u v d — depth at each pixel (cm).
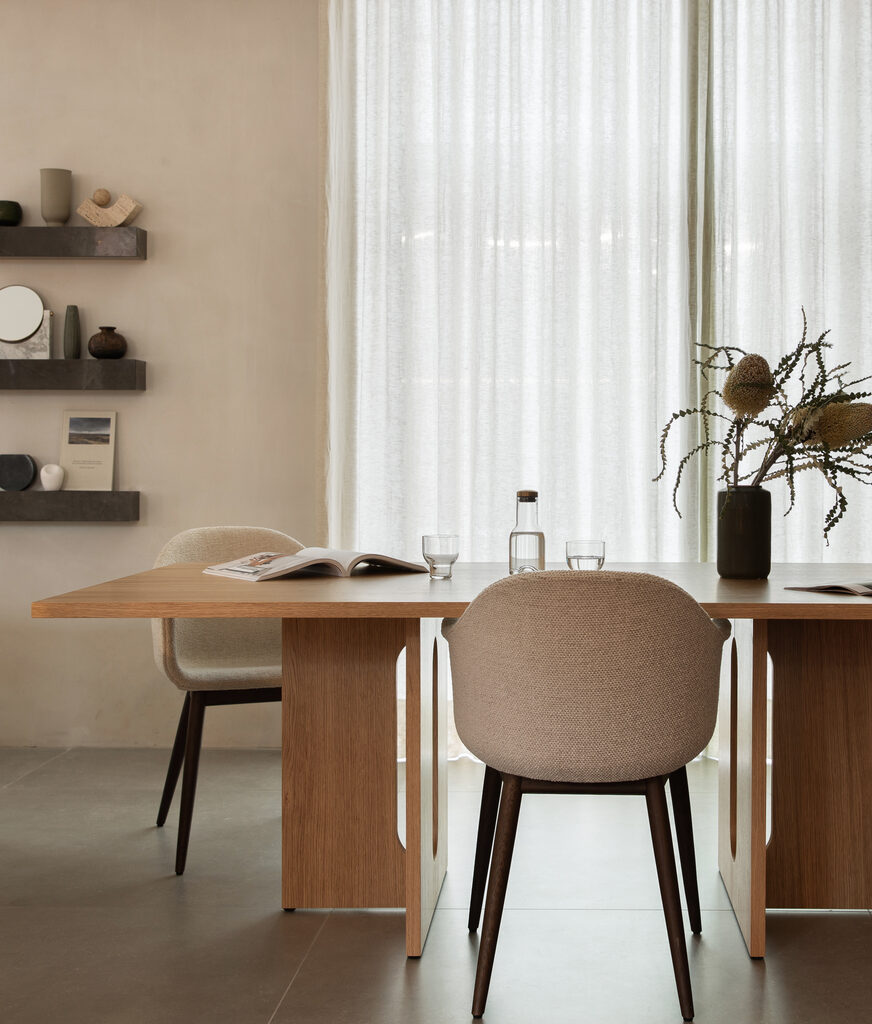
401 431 367
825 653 219
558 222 364
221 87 374
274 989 193
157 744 379
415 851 205
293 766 225
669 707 174
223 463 376
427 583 217
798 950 210
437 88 363
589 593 169
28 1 376
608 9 363
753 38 362
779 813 221
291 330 375
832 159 367
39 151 378
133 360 369
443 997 190
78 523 378
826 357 364
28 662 380
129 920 225
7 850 270
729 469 238
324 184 364
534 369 370
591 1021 182
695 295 362
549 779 179
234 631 297
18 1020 182
